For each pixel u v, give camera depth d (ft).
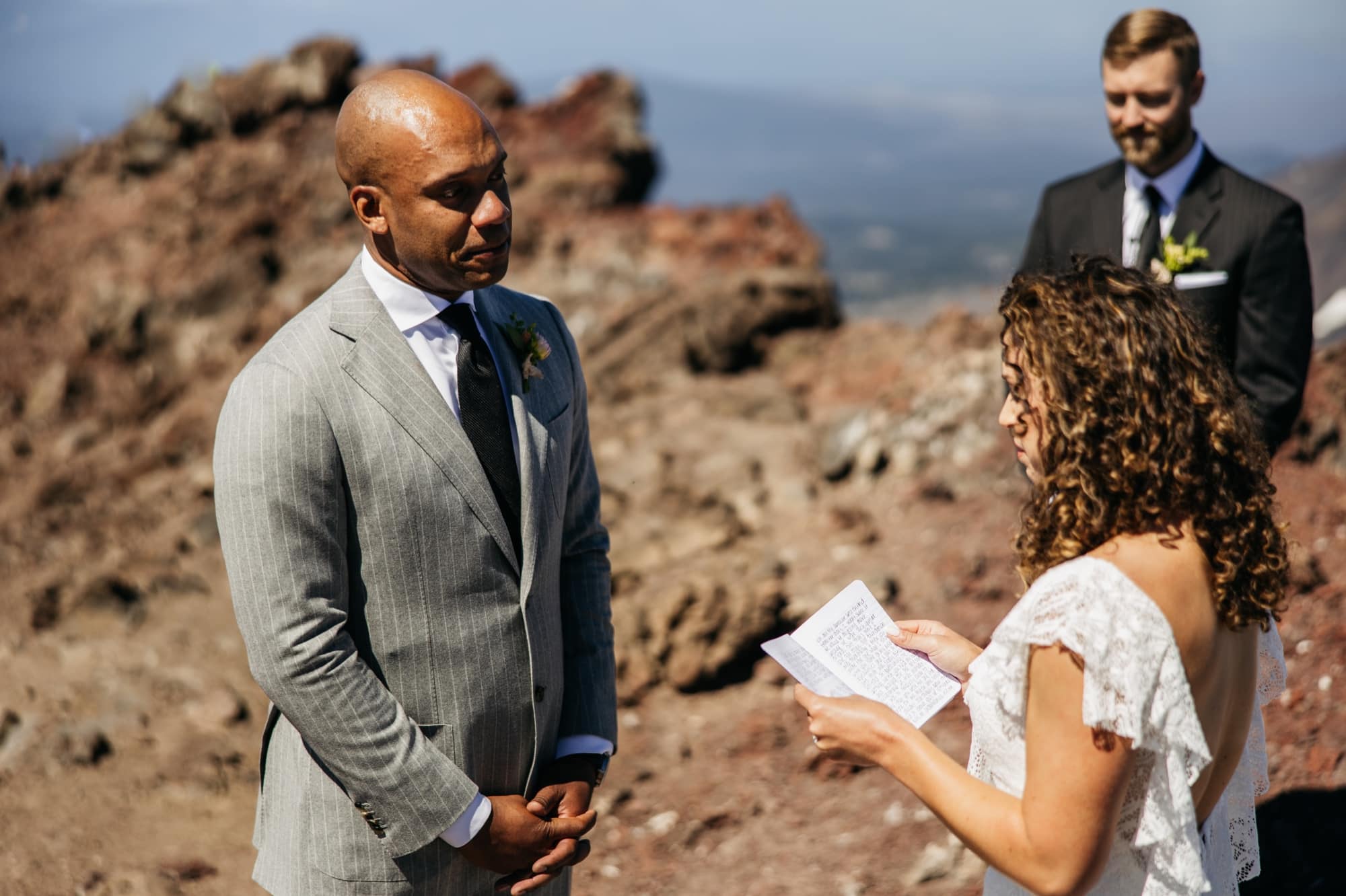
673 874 12.03
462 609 7.12
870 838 12.05
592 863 12.30
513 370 7.58
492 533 7.14
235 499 6.64
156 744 14.60
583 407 8.45
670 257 32.94
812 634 7.02
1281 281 10.74
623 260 32.12
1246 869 6.96
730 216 34.91
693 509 19.03
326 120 37.76
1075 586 5.39
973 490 19.06
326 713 6.66
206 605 18.61
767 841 12.34
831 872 11.66
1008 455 19.48
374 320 7.06
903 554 17.52
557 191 36.94
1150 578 5.39
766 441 22.56
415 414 6.95
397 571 6.98
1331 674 12.64
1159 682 5.29
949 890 11.14
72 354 31.12
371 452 6.84
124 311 31.24
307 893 7.23
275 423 6.65
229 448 6.70
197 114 37.52
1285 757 11.66
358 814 7.13
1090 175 12.21
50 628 17.71
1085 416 5.59
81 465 26.81
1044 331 5.80
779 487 20.27
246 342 31.17
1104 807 5.31
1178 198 11.32
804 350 27.55
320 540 6.74
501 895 7.78
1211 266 10.96
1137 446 5.49
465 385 7.28
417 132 6.61
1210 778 6.02
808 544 18.25
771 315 28.14
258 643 6.65
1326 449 17.37
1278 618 6.10
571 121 40.32
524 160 38.68
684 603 15.52
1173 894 5.61
